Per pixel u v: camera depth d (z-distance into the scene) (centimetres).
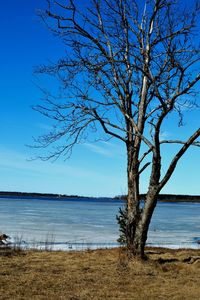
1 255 1520
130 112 1537
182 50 1383
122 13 1495
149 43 1457
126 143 1535
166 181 1393
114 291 1015
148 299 952
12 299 895
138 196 1498
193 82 1344
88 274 1195
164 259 1501
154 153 1407
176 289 1061
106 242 2672
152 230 4106
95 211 8869
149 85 1487
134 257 1403
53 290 995
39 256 1534
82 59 1456
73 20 1447
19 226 3888
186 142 1359
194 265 1405
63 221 4966
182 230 4184
